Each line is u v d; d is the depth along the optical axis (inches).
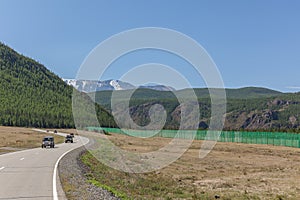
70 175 865.5
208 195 838.5
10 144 2711.6
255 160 1776.6
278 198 816.3
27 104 7760.8
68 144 2751.0
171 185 965.8
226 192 888.9
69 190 629.6
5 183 712.4
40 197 557.9
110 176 1027.9
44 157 1422.2
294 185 1009.5
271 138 2979.8
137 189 849.5
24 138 3754.9
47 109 7652.6
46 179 774.5
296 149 2496.3
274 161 1736.0
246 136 3221.0
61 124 6776.6
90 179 840.9
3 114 6830.7
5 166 1057.5
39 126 6653.5
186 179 1114.1
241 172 1309.1
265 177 1176.8
